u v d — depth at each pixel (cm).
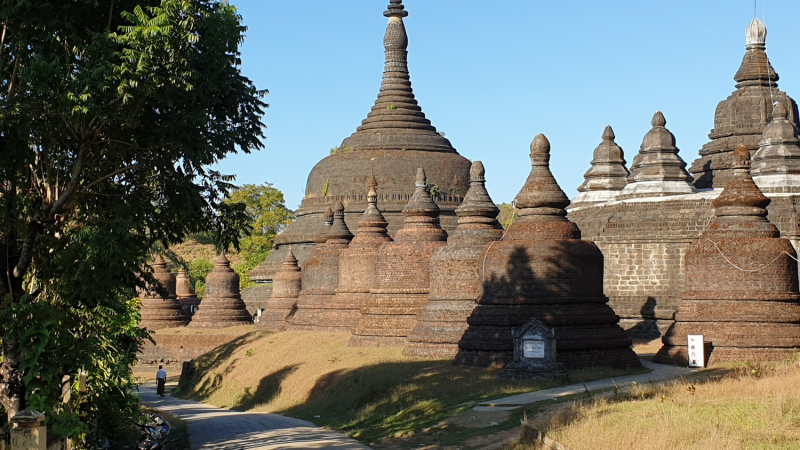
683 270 4678
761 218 3662
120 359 3319
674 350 3634
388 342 4644
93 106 2434
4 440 2175
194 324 7575
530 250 3656
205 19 2561
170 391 5959
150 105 2631
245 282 10250
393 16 8269
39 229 2623
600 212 5175
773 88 5675
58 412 2384
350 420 3522
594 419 2233
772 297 3525
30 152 2628
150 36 2459
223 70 2653
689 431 2028
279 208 12094
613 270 4828
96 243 2459
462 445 2541
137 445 2845
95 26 2725
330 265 5981
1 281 2622
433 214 4819
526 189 3781
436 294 4256
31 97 2508
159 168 2691
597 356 3547
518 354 3400
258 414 4266
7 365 2538
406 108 8156
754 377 2792
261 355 5472
